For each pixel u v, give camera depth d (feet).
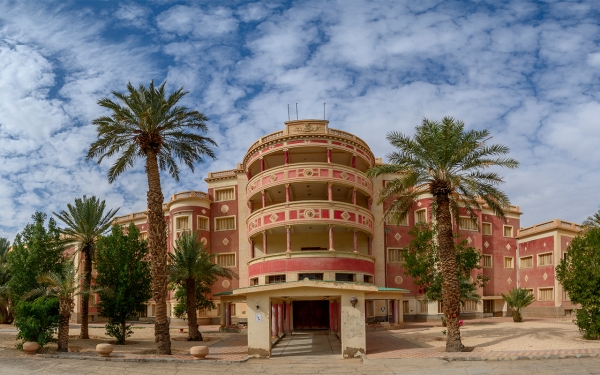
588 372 59.57
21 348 90.63
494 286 184.55
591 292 88.48
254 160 159.53
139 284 111.04
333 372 67.05
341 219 144.15
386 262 168.35
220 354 87.30
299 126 150.92
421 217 171.73
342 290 81.92
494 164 88.02
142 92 96.07
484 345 86.53
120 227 116.37
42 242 113.19
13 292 111.14
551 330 108.17
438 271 135.23
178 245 120.37
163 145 100.53
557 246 175.11
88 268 122.52
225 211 177.68
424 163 91.30
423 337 107.34
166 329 88.17
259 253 162.71
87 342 107.65
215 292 171.01
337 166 147.64
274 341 109.81
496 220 190.70
